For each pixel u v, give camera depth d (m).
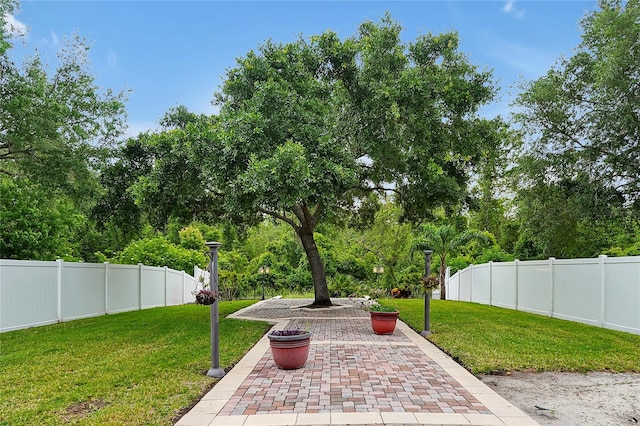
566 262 12.04
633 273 9.55
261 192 10.16
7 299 10.48
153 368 6.67
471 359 7.23
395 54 12.77
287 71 13.10
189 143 10.90
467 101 12.79
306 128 11.60
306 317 13.16
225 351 7.94
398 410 4.75
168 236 33.66
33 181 12.89
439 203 13.77
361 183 16.02
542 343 8.48
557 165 14.60
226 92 13.77
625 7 12.83
